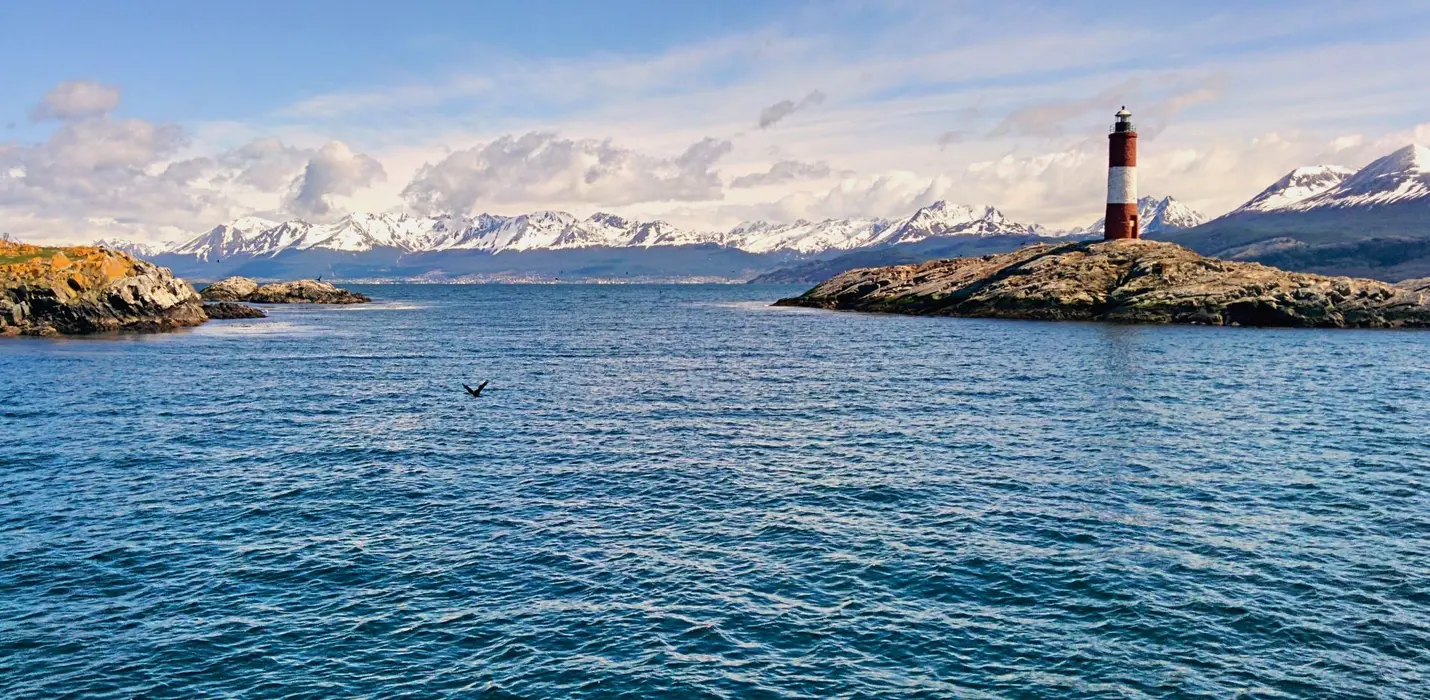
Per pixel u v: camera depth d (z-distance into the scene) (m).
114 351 100.50
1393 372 78.88
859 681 23.19
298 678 23.39
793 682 23.12
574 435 51.72
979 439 49.97
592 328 149.62
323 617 26.72
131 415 57.91
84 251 138.25
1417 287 134.25
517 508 36.97
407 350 106.44
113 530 34.12
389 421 56.19
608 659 24.23
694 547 32.25
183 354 97.94
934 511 36.28
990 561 30.72
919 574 29.64
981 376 76.62
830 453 46.69
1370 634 25.36
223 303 173.00
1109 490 39.31
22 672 23.62
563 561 30.95
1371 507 36.75
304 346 110.31
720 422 55.69
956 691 22.70
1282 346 102.38
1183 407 60.41
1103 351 97.06
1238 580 29.00
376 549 32.12
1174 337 114.31
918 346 104.44
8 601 27.75
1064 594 28.03
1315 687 22.73
